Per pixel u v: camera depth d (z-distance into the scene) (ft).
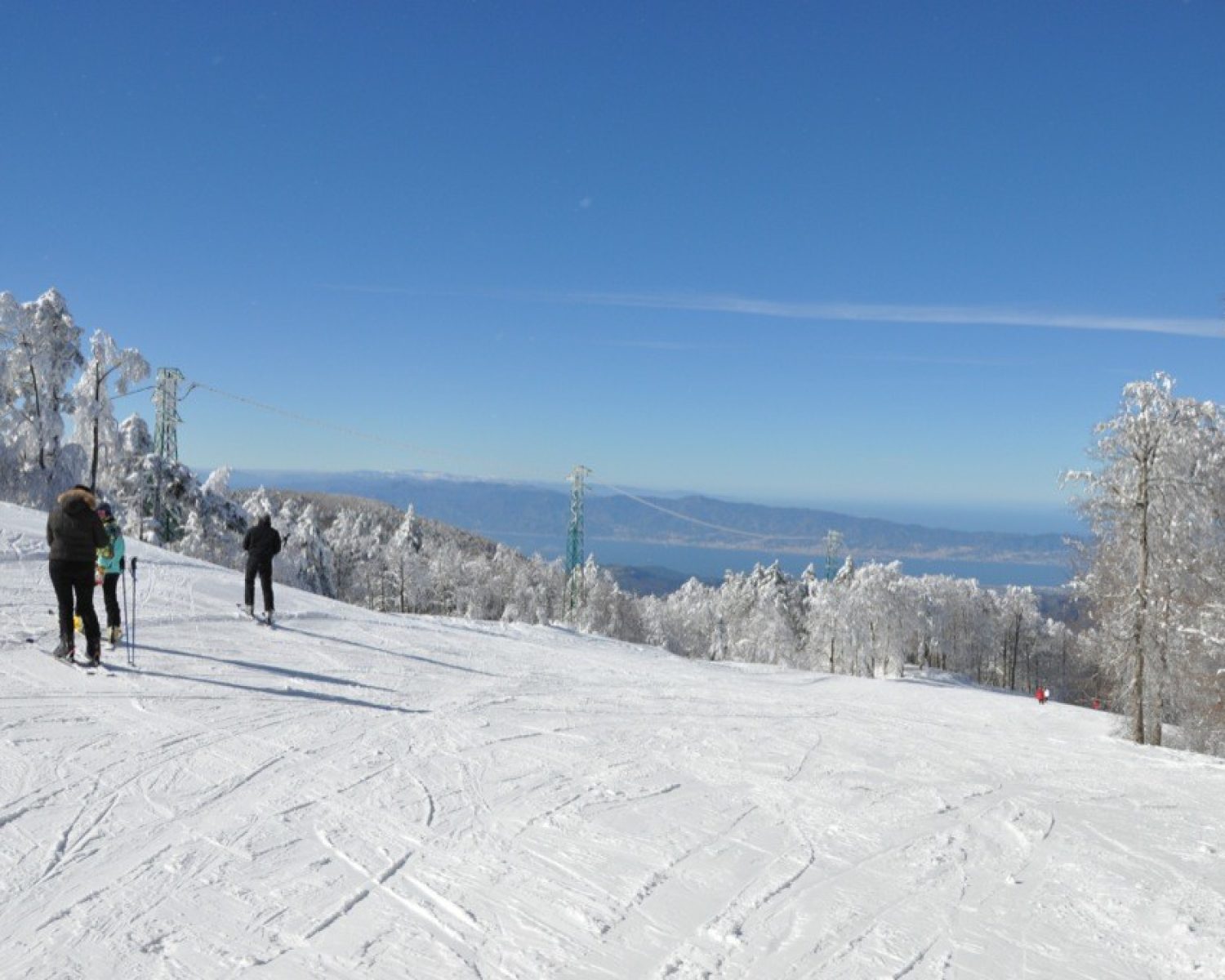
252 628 43.91
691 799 20.27
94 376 138.62
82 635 34.60
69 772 18.31
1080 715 84.74
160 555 63.41
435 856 15.14
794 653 250.98
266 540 45.96
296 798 17.92
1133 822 21.02
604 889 14.11
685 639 324.80
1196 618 69.51
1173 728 80.07
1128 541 73.05
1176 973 12.01
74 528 28.81
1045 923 13.76
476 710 30.07
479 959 11.34
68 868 13.43
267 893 13.06
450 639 55.77
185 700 26.37
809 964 11.82
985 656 322.14
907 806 21.25
